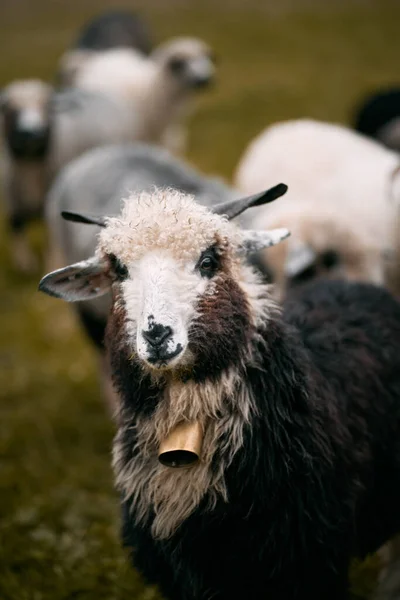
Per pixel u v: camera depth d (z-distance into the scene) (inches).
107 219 156.0
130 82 529.0
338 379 158.9
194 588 147.8
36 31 992.2
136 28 688.4
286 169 341.1
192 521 145.8
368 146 349.4
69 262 299.1
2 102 426.0
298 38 887.7
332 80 729.0
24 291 419.2
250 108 666.8
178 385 141.3
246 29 934.4
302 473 144.7
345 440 151.8
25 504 240.4
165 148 546.9
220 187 286.0
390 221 290.4
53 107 421.4
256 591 148.1
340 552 149.9
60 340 366.6
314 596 149.1
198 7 1063.0
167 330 132.5
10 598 200.2
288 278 249.1
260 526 144.7
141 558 155.4
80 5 1112.8
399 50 823.1
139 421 146.1
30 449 276.7
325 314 173.3
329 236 259.0
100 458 272.1
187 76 523.8
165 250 138.6
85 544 218.7
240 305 143.5
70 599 199.5
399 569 185.5
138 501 152.4
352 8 992.2
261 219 266.2
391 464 166.1
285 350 148.7
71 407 307.6
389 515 169.6
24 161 416.5
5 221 492.1
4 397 315.6
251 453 143.7
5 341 368.2
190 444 140.6
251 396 143.8
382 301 182.4
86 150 425.4
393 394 167.8
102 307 268.1
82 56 594.6
